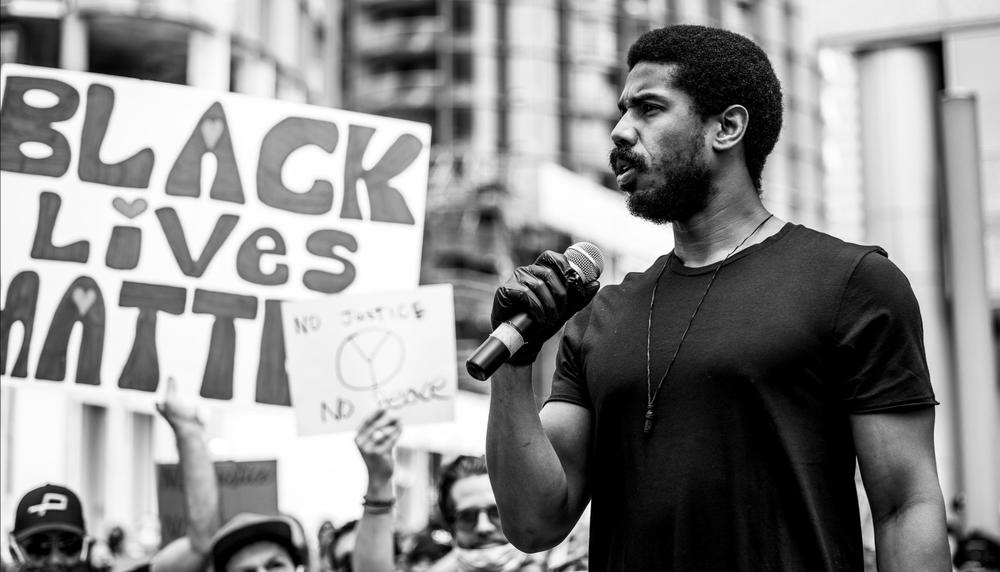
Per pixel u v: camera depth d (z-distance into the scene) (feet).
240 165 16.06
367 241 16.01
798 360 6.67
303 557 15.48
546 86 169.37
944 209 28.55
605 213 97.35
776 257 7.02
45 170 15.94
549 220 105.50
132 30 59.67
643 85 7.34
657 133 7.24
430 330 14.65
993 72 28.14
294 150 16.14
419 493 70.79
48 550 15.81
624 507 7.01
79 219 15.85
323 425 14.43
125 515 56.80
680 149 7.20
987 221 32.12
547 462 7.13
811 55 195.83
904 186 29.17
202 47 61.93
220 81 63.31
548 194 106.42
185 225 15.89
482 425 54.34
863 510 18.92
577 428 7.47
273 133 16.15
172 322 15.67
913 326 6.75
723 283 7.03
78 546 15.98
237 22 65.10
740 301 6.91
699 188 7.22
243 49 66.64
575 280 7.05
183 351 15.64
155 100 16.14
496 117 168.96
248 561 14.99
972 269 25.71
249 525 15.06
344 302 14.70
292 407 15.56
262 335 15.70
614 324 7.34
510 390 7.13
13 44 57.06
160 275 15.76
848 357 6.70
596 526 7.22
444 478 14.88
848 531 6.70
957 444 28.48
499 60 169.78
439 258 110.42
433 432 48.57
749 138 7.30
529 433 7.11
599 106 170.81
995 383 26.16
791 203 188.44
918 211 29.04
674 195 7.22
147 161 16.02
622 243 97.30
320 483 49.98
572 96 169.99
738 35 7.44
